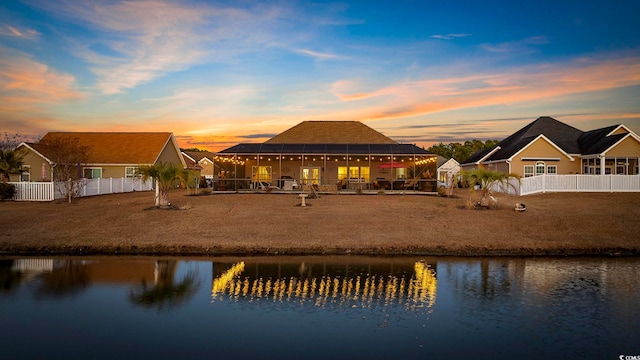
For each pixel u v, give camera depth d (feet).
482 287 39.32
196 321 31.35
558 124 137.59
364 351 26.73
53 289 38.55
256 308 33.99
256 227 61.57
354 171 115.96
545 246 53.16
